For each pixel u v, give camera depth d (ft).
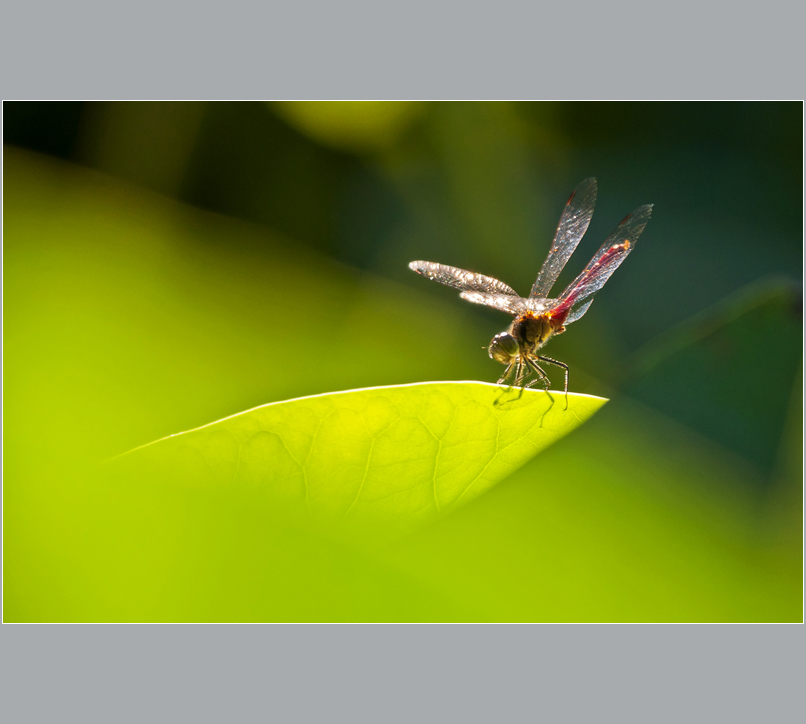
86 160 2.31
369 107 2.36
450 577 1.05
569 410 1.91
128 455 1.09
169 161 2.34
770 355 2.10
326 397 1.65
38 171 1.74
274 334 1.73
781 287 2.10
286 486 1.65
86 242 1.57
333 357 1.94
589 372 2.30
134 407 1.19
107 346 1.26
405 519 1.85
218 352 1.49
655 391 2.10
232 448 1.53
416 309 2.06
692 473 1.56
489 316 2.31
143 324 1.40
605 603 1.11
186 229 1.89
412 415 1.77
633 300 2.36
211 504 0.95
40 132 2.30
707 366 2.10
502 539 1.13
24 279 1.35
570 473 1.30
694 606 1.13
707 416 2.09
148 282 1.55
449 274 2.20
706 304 2.35
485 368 2.07
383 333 2.04
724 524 1.30
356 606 0.95
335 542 0.98
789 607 1.17
